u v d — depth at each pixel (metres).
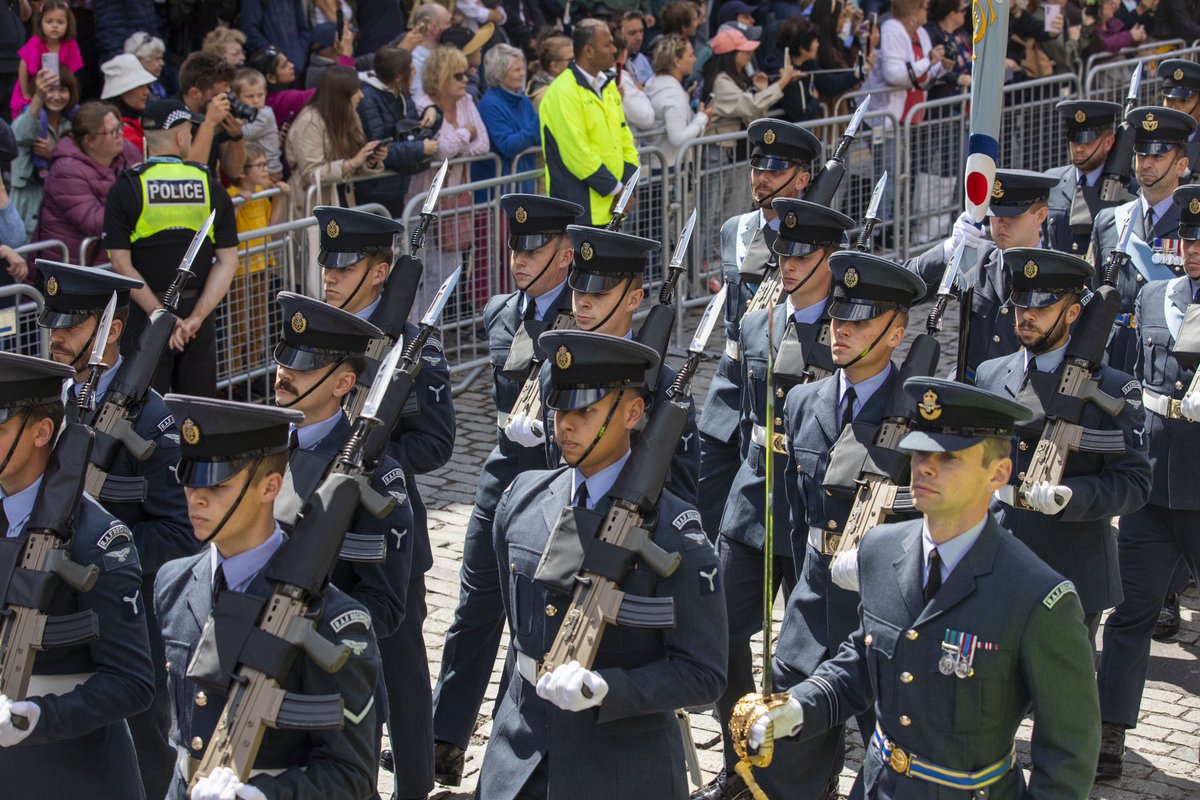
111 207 12.37
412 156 15.16
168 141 12.53
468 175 16.00
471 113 15.98
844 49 19.00
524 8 18.56
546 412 8.88
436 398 8.63
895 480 7.70
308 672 5.60
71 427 6.42
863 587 6.34
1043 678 5.86
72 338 8.23
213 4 15.33
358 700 5.72
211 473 5.67
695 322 17.33
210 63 13.30
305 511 5.75
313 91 15.22
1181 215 10.03
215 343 13.42
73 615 6.27
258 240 14.51
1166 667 10.48
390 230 8.95
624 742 6.44
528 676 6.56
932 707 5.99
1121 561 9.48
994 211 10.57
